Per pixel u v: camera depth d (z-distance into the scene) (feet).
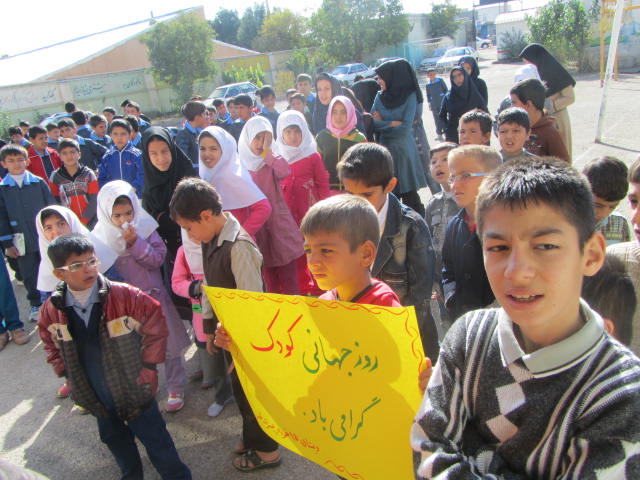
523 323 2.94
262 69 115.03
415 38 140.67
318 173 14.24
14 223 16.24
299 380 5.12
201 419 10.39
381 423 4.69
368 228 5.66
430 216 9.82
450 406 3.41
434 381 3.62
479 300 7.36
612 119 32.76
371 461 4.76
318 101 21.06
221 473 8.76
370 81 25.05
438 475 3.12
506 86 60.34
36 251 16.69
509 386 3.12
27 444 10.50
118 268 10.36
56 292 7.50
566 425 2.86
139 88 98.58
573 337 2.93
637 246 5.70
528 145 12.72
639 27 60.85
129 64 104.42
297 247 12.82
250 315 5.25
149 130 11.79
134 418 7.86
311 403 5.06
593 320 3.01
